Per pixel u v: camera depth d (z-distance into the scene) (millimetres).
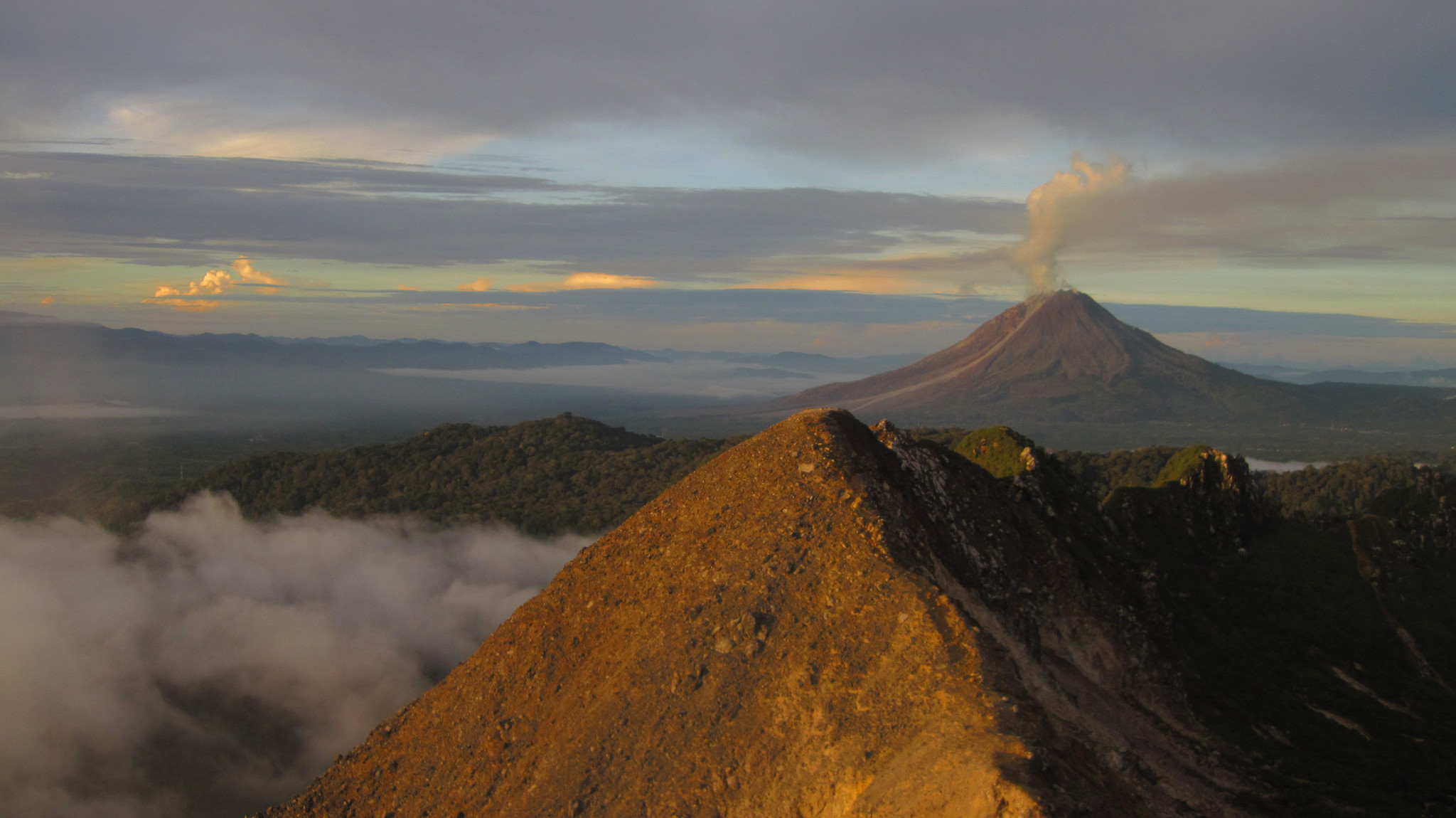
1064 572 49031
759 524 38719
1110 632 47281
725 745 30812
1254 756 44594
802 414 45781
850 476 39812
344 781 42531
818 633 32656
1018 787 22281
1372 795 42062
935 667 29125
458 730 40625
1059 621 46281
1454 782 46844
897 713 28281
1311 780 42688
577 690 37094
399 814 38969
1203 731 45406
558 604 42469
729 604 35406
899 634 31016
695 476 45406
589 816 31328
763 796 28844
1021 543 49219
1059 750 26281
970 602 36906
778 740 30000
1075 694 40062
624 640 37344
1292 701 55438
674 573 38906
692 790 30156
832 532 36719
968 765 24141
